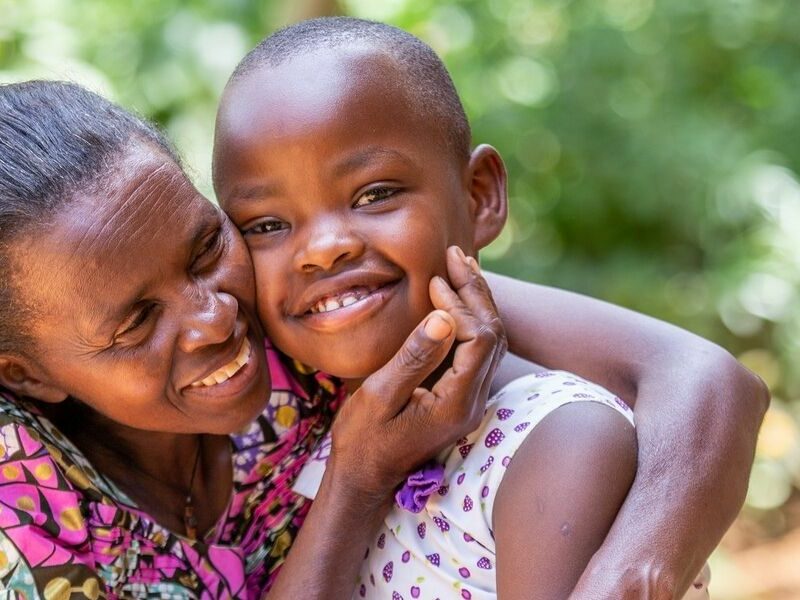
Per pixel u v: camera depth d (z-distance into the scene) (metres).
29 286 2.19
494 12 8.03
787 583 6.43
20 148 2.20
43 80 2.40
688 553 2.20
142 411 2.33
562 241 8.25
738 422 2.45
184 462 2.69
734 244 7.61
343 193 2.37
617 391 2.67
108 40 6.93
